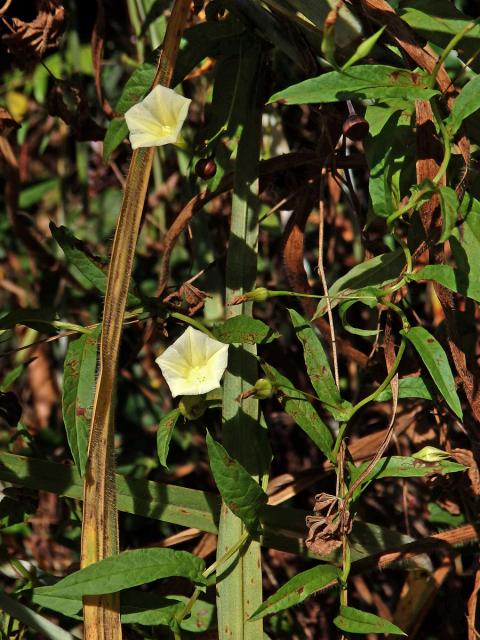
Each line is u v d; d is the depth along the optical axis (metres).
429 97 0.45
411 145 0.47
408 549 0.50
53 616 0.55
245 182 0.50
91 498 0.45
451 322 0.48
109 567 0.45
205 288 0.57
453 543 0.51
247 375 0.49
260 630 0.47
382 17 0.47
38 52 0.52
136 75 0.50
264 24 0.50
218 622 0.47
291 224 0.52
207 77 0.60
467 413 0.51
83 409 0.47
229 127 0.51
